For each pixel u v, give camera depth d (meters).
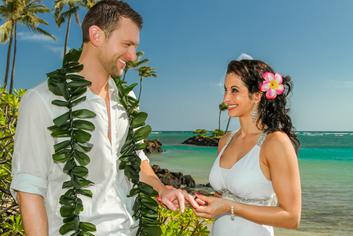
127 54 2.17
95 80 2.20
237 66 2.84
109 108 2.28
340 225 14.58
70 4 34.97
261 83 2.79
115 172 2.26
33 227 1.96
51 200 2.10
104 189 2.19
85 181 2.06
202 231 4.34
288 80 2.91
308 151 63.88
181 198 2.51
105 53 2.13
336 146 77.75
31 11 36.34
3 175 3.91
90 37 2.13
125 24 2.12
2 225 3.97
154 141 61.78
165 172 26.86
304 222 15.11
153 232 2.44
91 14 2.15
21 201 1.99
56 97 2.08
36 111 2.02
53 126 2.00
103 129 2.18
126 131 2.38
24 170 2.01
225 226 2.87
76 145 2.05
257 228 2.79
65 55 2.23
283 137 2.69
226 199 2.83
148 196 2.42
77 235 2.05
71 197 2.05
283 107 2.86
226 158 2.99
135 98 2.44
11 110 4.36
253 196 2.81
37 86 2.10
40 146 2.03
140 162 2.42
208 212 2.58
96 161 2.15
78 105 2.12
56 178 2.10
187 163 43.53
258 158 2.77
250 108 2.88
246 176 2.78
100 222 2.15
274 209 2.64
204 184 27.12
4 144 4.06
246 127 2.93
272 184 2.71
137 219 2.43
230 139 3.11
